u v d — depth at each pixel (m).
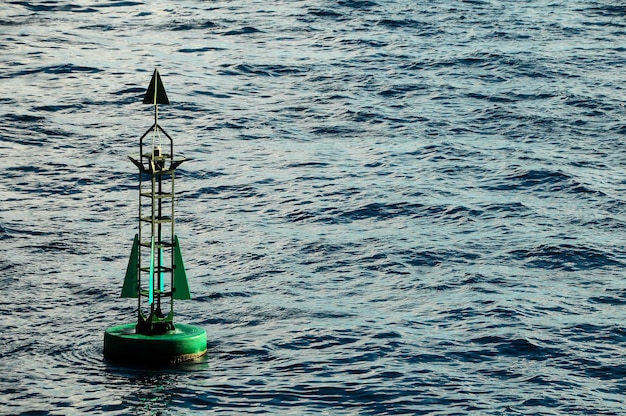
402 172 81.19
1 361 50.22
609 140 90.00
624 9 133.38
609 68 110.00
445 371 49.81
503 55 112.00
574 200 76.50
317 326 55.00
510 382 48.81
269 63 107.00
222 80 101.81
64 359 50.50
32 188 76.69
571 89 102.50
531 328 54.69
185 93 97.38
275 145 86.88
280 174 80.44
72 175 79.31
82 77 100.19
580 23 126.69
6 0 125.88
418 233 69.62
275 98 98.06
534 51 114.25
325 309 57.50
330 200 75.38
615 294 60.03
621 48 117.25
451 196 76.31
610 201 76.31
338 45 114.00
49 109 92.12
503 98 99.69
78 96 95.50
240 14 123.56
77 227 70.00
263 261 64.56
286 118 93.25
